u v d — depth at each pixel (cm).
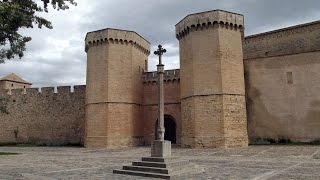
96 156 2262
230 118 2731
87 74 3494
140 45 3659
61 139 4028
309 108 2945
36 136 4159
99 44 3416
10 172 1405
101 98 3312
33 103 4244
